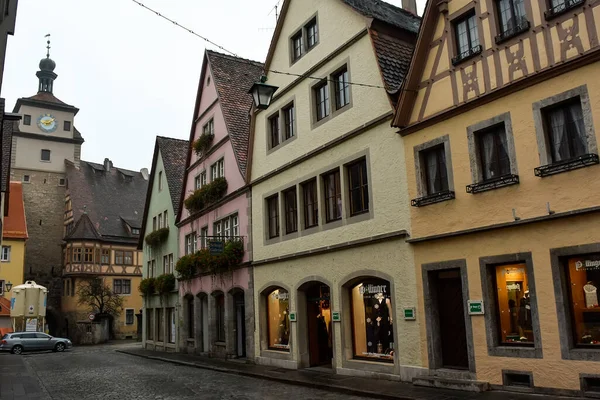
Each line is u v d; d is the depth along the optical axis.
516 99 11.43
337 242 16.23
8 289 47.66
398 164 14.23
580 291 10.37
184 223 29.03
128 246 56.66
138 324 52.59
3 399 12.76
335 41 17.02
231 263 21.58
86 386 15.42
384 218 14.55
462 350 12.59
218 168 25.23
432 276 13.22
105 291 50.78
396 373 13.84
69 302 53.78
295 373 16.61
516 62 11.45
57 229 58.69
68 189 58.81
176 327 29.09
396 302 13.98
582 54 10.20
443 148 13.24
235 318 22.58
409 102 13.85
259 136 21.17
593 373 9.84
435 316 13.02
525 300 11.25
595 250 9.96
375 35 15.54
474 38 12.53
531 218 10.96
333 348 16.12
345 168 16.27
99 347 41.75
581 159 10.14
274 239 19.50
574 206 10.31
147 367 21.38
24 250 50.97
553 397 10.22
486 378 11.64
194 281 26.70
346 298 15.97
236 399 12.16
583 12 10.33
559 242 10.53
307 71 18.20
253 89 12.60
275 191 19.67
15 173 57.56
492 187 11.70
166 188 32.84
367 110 15.44
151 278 32.47
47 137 59.78
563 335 10.34
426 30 13.52
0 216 28.72
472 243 12.15
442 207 12.91
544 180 10.84
